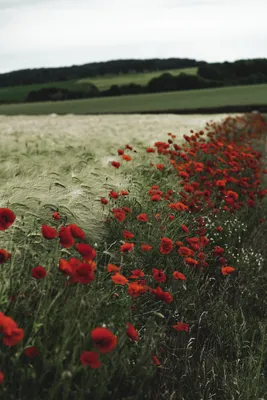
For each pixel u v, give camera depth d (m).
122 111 43.25
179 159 7.50
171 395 2.64
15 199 3.26
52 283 2.54
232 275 4.38
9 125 18.09
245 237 5.29
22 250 2.78
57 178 4.21
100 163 5.52
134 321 2.88
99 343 2.00
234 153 7.77
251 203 5.74
